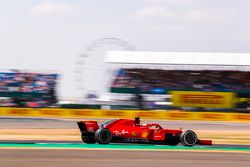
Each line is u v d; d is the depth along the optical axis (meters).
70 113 65.19
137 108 78.56
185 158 20.86
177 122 59.59
